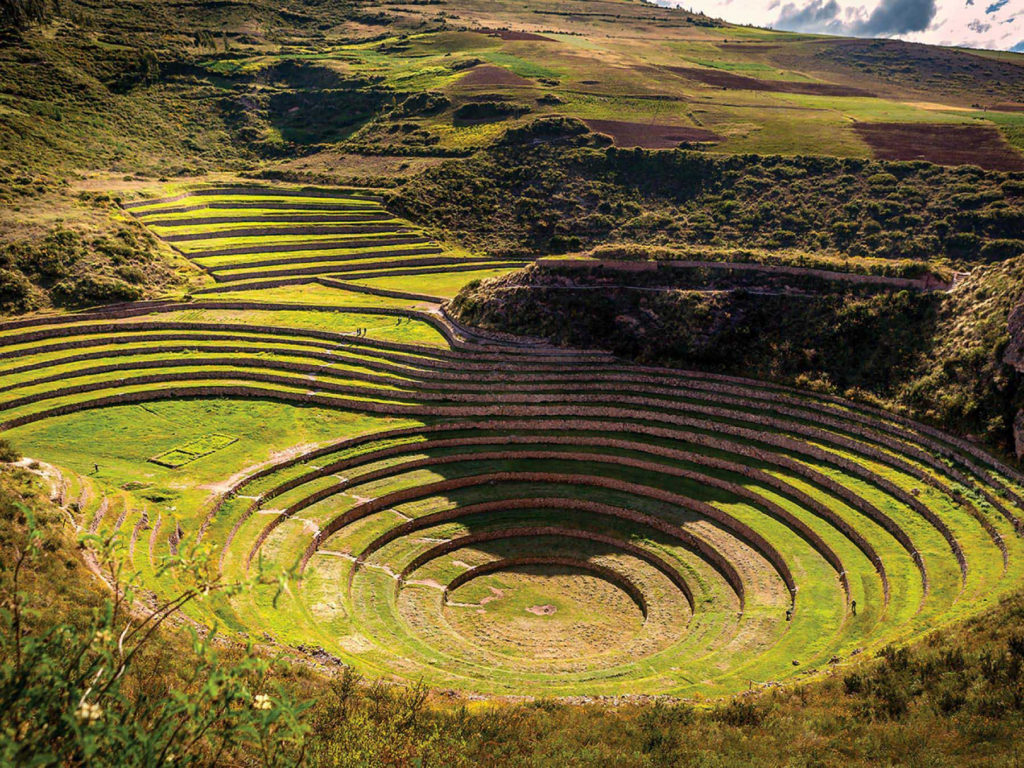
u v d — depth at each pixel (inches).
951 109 5123.0
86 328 2908.5
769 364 2353.6
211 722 534.6
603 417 2320.4
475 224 4328.3
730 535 1932.8
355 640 1571.1
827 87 5920.3
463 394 2452.0
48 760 435.5
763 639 1569.9
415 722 995.3
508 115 5196.9
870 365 2239.2
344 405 2477.9
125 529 1724.9
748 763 965.2
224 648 1228.5
